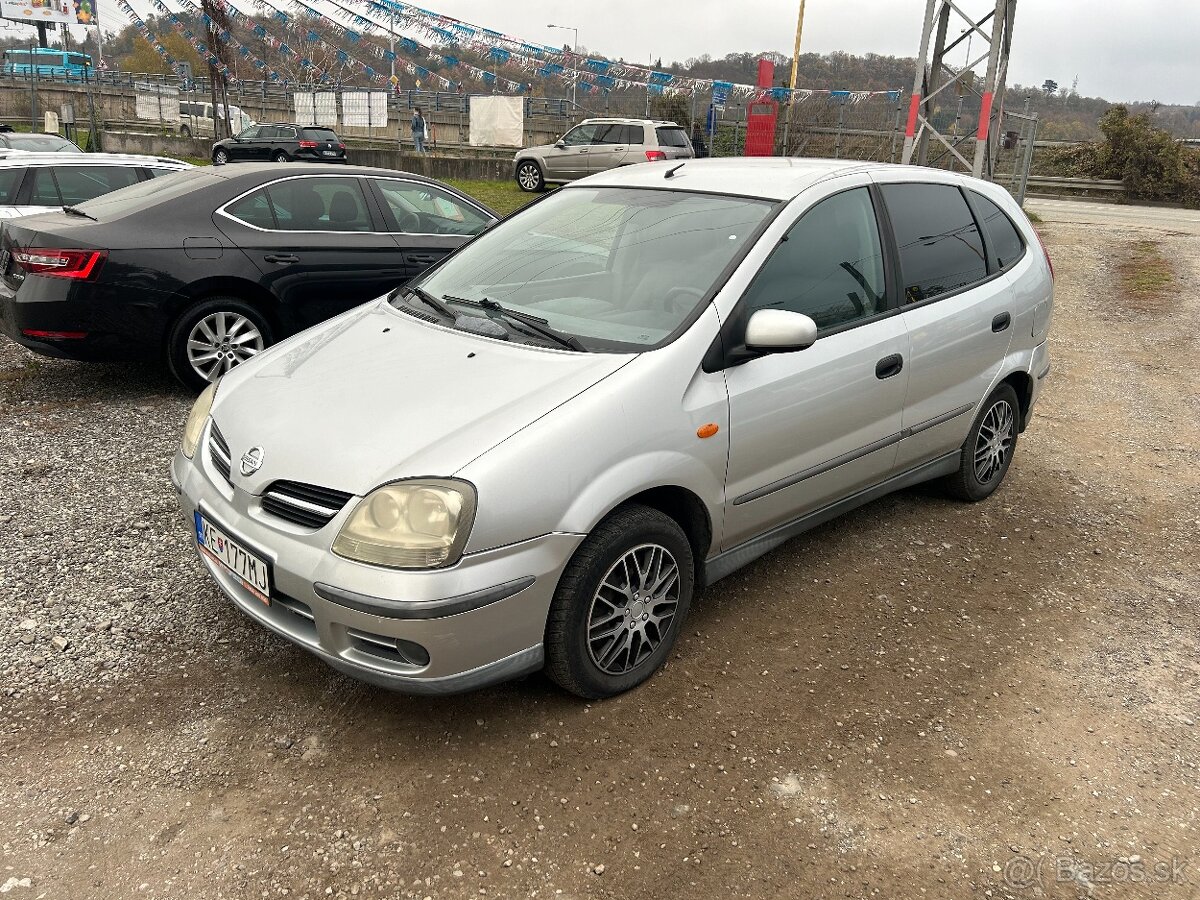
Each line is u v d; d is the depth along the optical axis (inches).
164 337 214.4
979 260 166.4
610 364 109.7
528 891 85.8
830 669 122.8
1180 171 1123.3
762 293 123.0
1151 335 348.5
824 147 762.2
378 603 92.0
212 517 108.4
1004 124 754.8
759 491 124.8
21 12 1382.9
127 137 1029.8
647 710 112.3
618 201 145.7
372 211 242.2
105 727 106.0
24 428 200.2
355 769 101.0
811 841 93.0
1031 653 129.0
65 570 140.0
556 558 99.5
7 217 294.5
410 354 118.8
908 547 160.4
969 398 162.6
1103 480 198.4
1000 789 101.5
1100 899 87.4
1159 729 113.1
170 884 85.4
